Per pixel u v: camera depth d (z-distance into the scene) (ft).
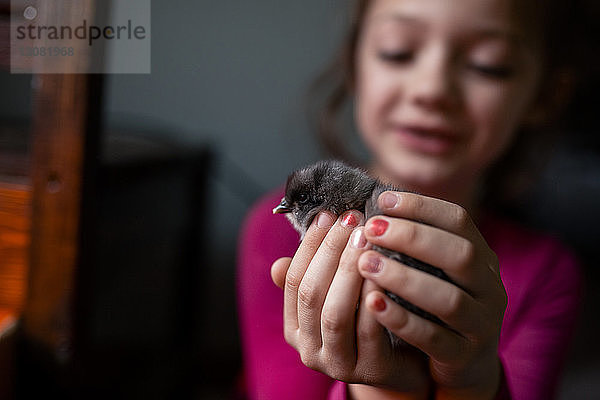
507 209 2.32
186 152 2.12
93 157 1.33
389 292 1.07
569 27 1.96
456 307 1.01
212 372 2.62
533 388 1.57
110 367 1.66
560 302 1.81
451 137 1.66
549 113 1.97
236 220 2.60
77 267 1.35
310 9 2.44
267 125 2.53
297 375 1.63
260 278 1.79
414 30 1.61
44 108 1.31
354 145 2.44
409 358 1.14
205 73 2.50
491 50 1.60
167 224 2.03
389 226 1.02
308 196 1.22
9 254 1.35
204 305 2.61
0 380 1.33
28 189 1.33
